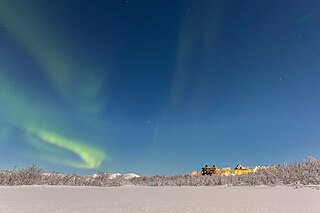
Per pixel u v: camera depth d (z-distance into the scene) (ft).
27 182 35.40
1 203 13.53
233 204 13.57
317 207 11.87
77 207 12.18
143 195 20.67
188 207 12.43
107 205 13.12
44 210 11.05
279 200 15.35
